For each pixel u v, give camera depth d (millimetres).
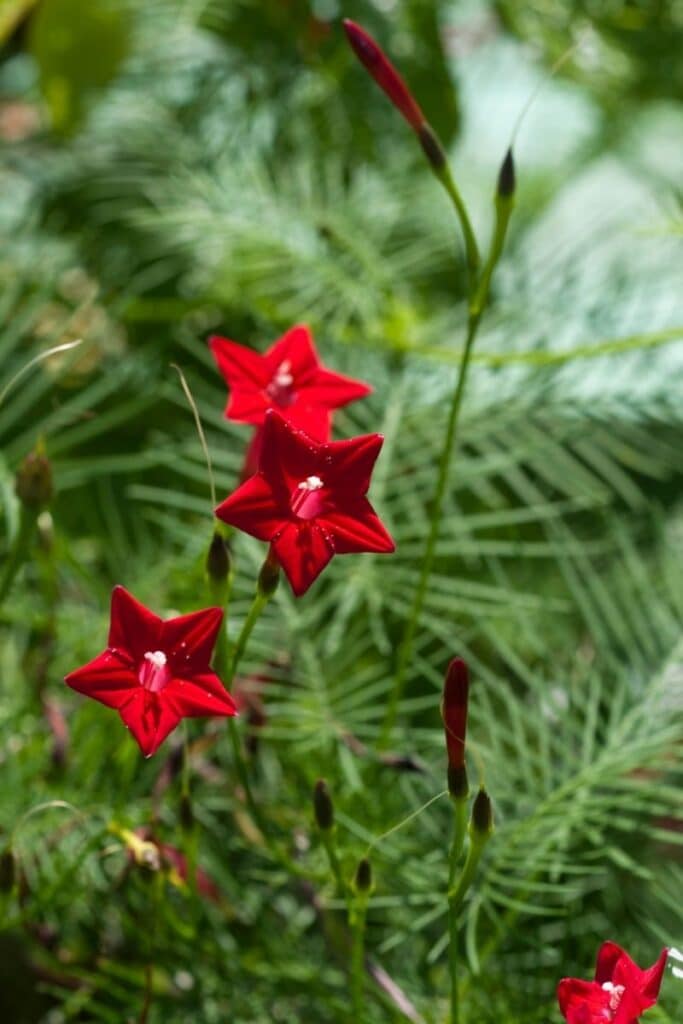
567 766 472
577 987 392
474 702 520
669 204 533
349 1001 460
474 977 444
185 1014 459
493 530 559
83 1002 460
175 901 470
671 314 549
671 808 486
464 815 398
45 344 563
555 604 503
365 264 561
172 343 582
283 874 467
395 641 525
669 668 490
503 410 534
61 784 472
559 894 465
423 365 543
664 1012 429
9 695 488
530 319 554
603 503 525
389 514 511
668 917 472
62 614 495
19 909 452
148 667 390
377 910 465
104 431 566
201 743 469
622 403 537
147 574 503
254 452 448
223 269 571
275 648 493
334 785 474
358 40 428
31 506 438
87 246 602
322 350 550
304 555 387
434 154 432
